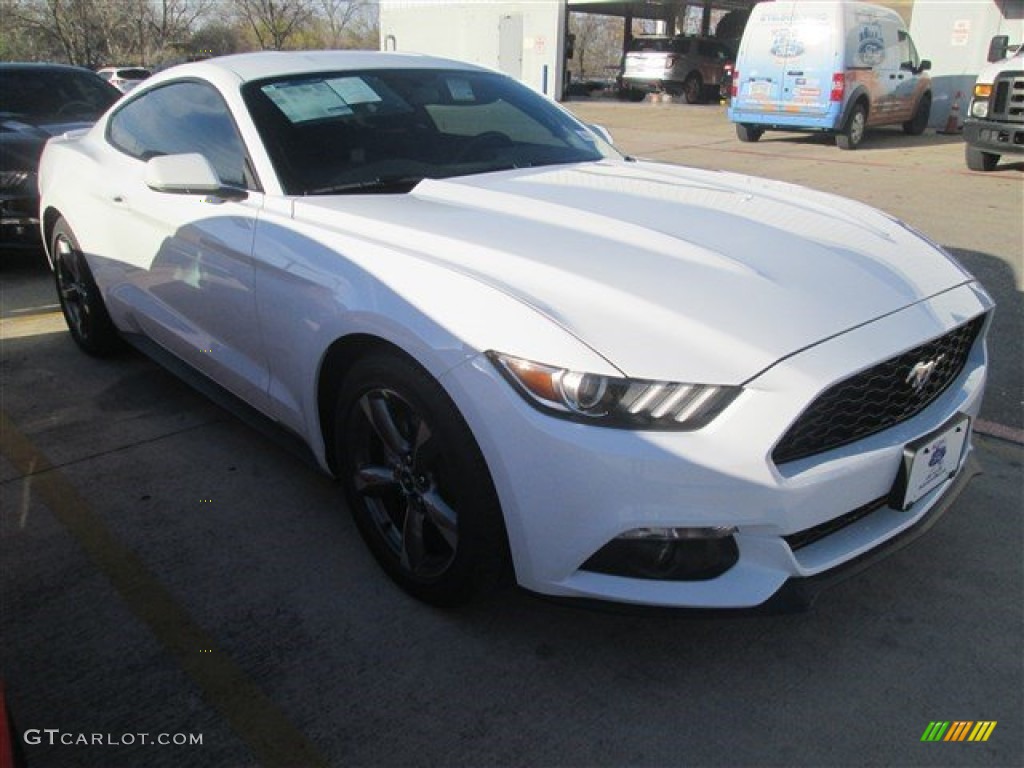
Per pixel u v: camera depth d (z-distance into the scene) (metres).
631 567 2.17
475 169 3.40
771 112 14.14
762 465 2.05
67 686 2.42
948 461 2.51
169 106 3.81
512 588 2.63
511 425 2.16
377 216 2.79
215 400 3.64
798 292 2.35
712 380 2.05
